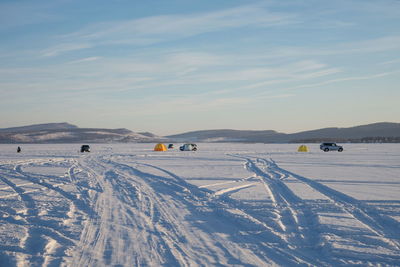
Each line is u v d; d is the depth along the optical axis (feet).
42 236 28.45
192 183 62.13
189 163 113.50
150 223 33.17
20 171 87.56
